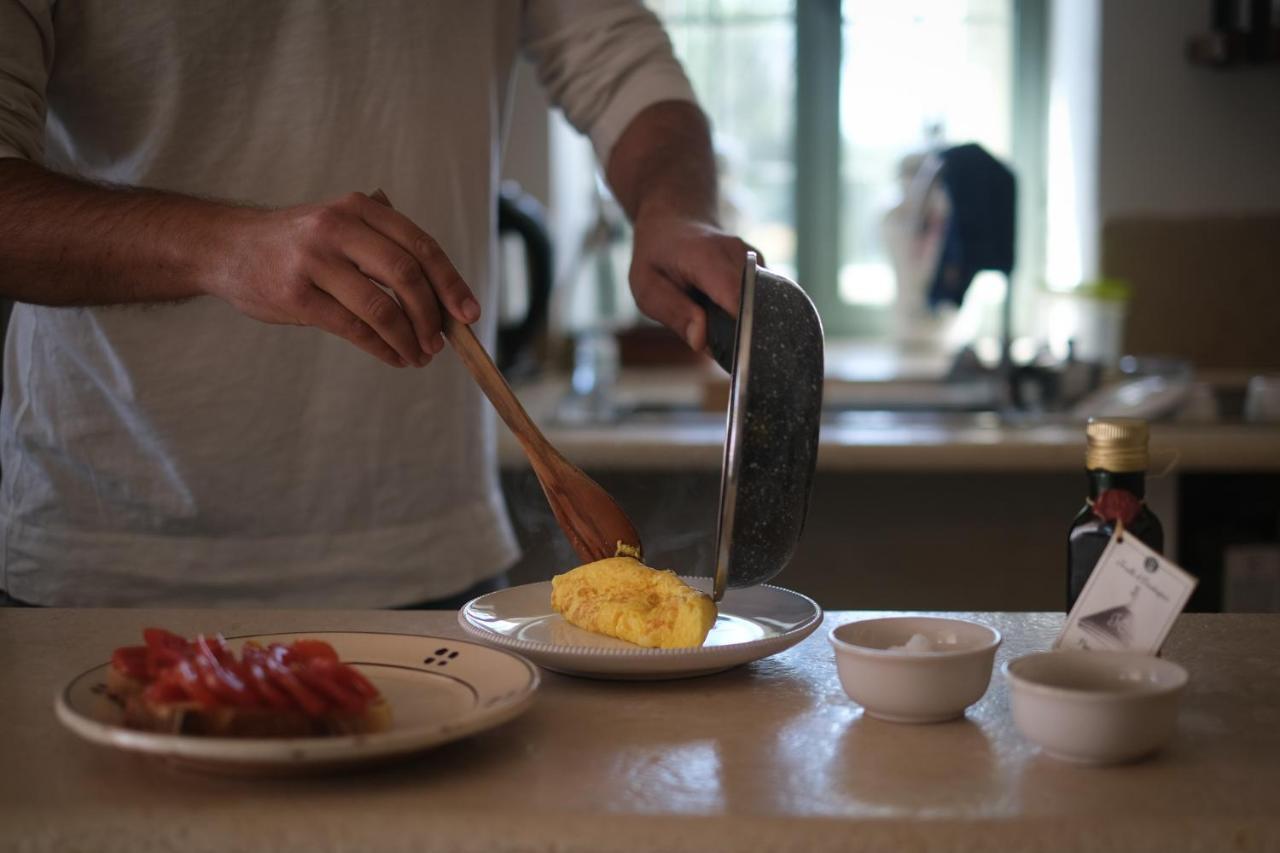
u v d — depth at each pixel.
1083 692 0.59
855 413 2.08
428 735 0.55
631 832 0.53
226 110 1.11
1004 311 2.16
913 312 2.74
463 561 1.24
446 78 1.18
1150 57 2.54
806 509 0.76
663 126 1.23
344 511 1.19
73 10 1.06
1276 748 0.62
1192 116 2.55
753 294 0.73
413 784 0.58
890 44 2.91
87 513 1.15
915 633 0.71
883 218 2.76
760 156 2.99
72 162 1.13
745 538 0.73
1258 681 0.74
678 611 0.74
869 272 3.01
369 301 0.79
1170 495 1.85
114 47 1.07
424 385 1.20
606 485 1.94
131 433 1.13
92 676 0.65
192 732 0.56
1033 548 1.96
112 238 0.88
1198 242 2.58
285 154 1.12
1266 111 2.54
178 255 0.86
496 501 1.31
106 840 0.54
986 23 2.89
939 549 1.97
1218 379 2.49
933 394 2.27
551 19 1.32
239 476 1.15
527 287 2.28
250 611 0.94
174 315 1.11
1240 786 0.57
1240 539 1.92
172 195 0.91
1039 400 2.08
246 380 1.13
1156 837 0.52
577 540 0.83
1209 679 0.74
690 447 1.85
